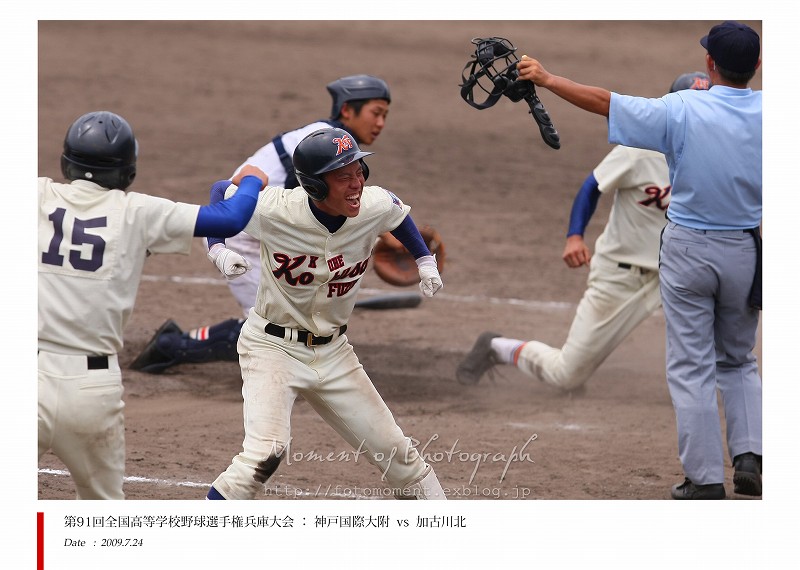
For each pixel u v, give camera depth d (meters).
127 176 18.16
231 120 68.69
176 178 55.12
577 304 39.62
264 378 18.92
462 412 28.16
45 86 73.94
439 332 35.72
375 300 37.97
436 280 20.09
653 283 27.62
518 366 29.81
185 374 30.50
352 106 28.25
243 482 18.09
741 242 21.59
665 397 29.98
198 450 24.70
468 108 77.69
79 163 17.70
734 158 21.16
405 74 85.69
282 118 69.81
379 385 30.08
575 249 28.03
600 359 28.50
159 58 85.31
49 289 17.44
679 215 21.78
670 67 91.38
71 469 18.12
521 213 53.19
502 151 66.25
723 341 22.69
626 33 105.31
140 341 32.94
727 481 23.81
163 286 39.62
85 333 17.50
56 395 17.39
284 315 19.16
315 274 18.81
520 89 21.56
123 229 17.64
